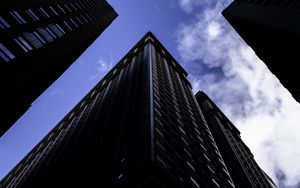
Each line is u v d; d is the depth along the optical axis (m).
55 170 58.38
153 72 71.56
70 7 49.41
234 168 97.88
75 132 74.12
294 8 43.69
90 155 51.41
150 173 32.19
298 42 48.97
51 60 36.75
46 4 40.19
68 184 46.72
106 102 77.00
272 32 52.91
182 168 39.88
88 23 54.28
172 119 53.59
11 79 29.06
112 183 35.56
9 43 29.14
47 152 86.44
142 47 108.88
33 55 32.53
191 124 63.69
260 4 54.22
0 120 29.97
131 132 45.19
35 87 34.31
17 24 31.56
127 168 35.78
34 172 71.81
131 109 55.38
